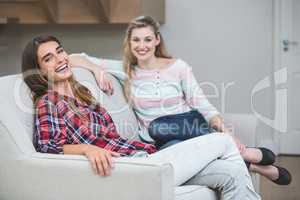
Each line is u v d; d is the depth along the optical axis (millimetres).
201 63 4695
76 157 1956
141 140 2705
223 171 2090
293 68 4758
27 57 2270
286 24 4719
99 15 4258
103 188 1885
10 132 2059
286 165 4512
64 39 4734
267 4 4590
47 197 1993
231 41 4656
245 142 2809
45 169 1981
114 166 1854
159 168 1790
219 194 2172
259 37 4637
